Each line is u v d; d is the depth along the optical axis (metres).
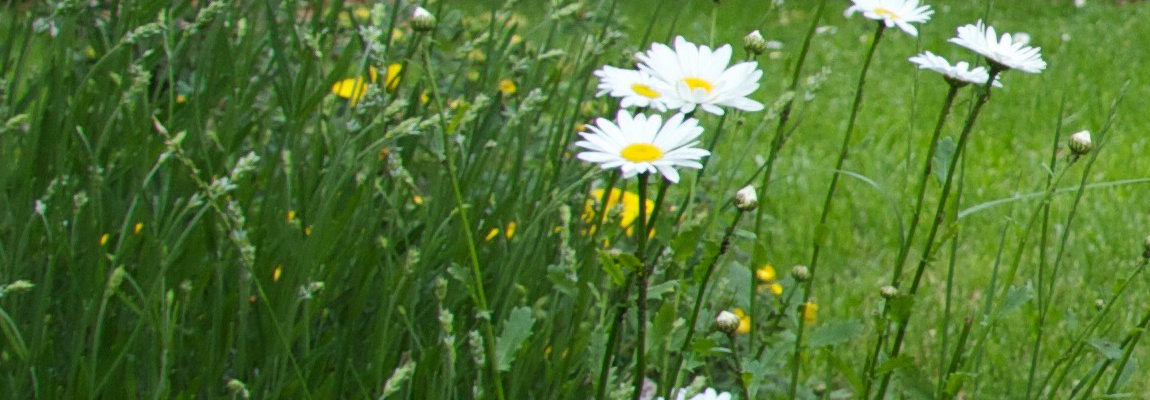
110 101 1.65
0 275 1.55
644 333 1.41
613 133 1.37
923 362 1.90
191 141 1.65
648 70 1.41
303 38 1.68
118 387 1.55
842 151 1.63
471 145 1.71
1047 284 3.00
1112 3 7.86
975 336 2.64
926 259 1.58
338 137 1.61
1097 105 5.00
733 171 1.67
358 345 1.66
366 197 1.63
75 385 1.55
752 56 1.46
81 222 1.61
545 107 1.82
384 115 1.54
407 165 1.70
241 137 1.71
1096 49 6.36
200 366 1.57
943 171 1.57
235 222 1.45
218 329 1.55
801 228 3.48
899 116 4.77
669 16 6.92
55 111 1.64
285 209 1.58
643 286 1.40
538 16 5.81
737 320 1.47
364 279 1.62
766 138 4.22
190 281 1.57
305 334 1.54
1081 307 2.84
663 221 1.45
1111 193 3.71
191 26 1.61
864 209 3.63
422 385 1.56
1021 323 2.73
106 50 1.66
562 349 1.61
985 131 4.61
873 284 3.06
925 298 2.93
